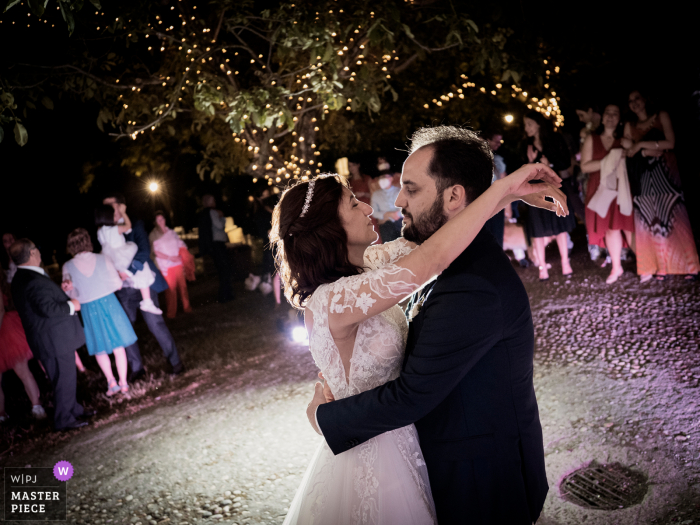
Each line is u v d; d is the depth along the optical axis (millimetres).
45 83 5617
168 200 15156
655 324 4625
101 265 5230
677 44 5918
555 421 3428
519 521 1554
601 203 5867
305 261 1688
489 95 9445
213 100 5188
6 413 5336
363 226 1738
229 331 7027
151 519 3234
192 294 10281
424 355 1472
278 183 6254
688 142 5898
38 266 4684
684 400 3369
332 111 7945
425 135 1704
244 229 10492
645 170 5520
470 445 1536
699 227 5871
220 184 14188
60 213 12867
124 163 10500
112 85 5672
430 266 1442
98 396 5406
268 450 3832
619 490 2738
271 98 5070
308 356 5641
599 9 6203
